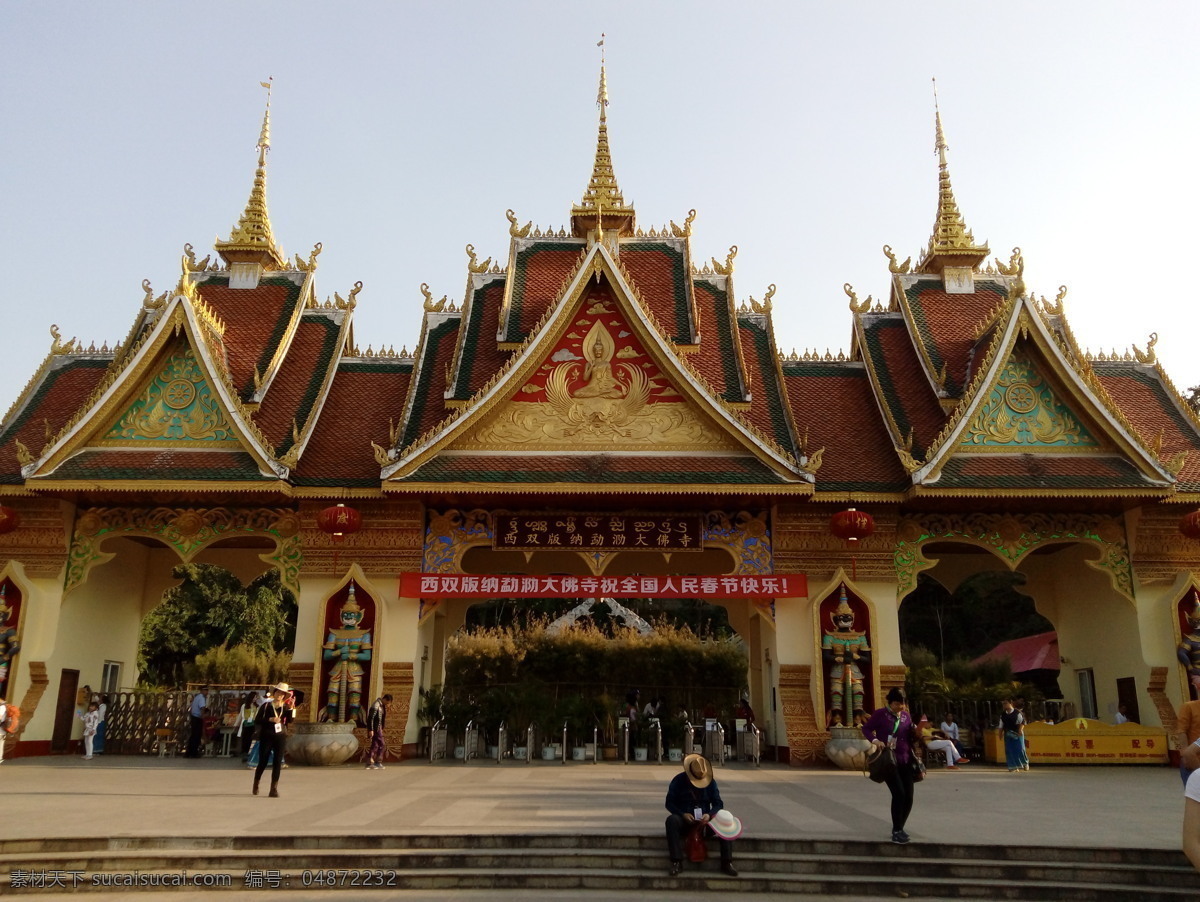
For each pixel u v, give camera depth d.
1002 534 26.17
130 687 30.17
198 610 54.09
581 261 25.92
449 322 29.84
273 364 28.09
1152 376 30.28
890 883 11.64
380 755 22.80
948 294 31.06
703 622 62.22
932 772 23.50
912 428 26.30
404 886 11.63
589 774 21.20
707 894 11.38
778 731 25.30
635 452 25.22
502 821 13.70
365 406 28.66
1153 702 25.14
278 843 12.39
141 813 14.41
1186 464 26.58
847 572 25.44
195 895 11.20
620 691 32.44
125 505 26.12
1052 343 25.75
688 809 11.86
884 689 24.69
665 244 30.41
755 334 29.64
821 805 16.20
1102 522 26.27
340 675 24.38
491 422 25.55
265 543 31.00
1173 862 11.97
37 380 29.61
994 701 31.33
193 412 25.80
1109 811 15.66
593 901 10.96
